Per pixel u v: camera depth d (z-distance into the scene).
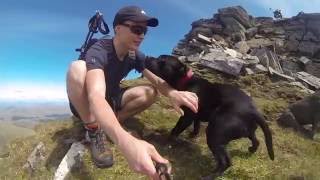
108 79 1.25
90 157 1.37
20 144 1.62
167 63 1.60
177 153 1.54
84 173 1.32
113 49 1.17
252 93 2.65
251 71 2.92
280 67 3.33
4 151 1.61
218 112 1.41
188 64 3.07
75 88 1.08
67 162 1.35
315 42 3.85
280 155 1.59
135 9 1.07
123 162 1.38
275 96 2.63
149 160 0.42
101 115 0.53
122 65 1.26
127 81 2.51
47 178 1.34
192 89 1.52
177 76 1.57
